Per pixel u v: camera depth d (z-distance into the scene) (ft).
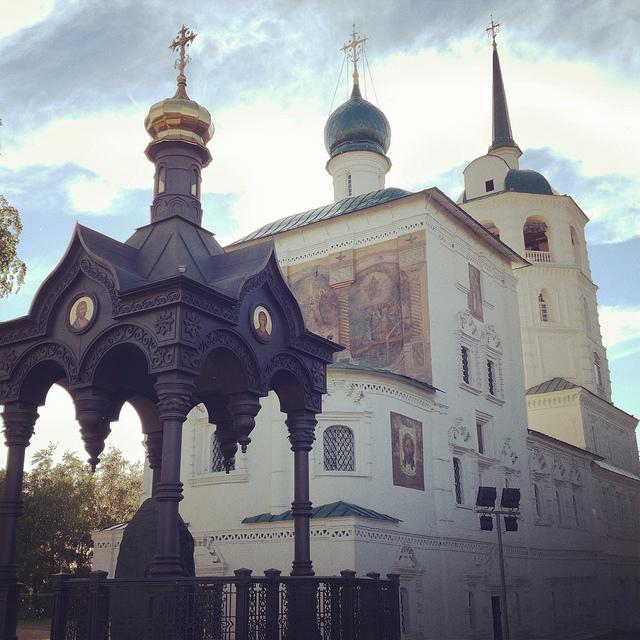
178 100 49.32
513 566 115.85
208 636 34.53
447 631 93.45
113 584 35.50
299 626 39.37
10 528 41.60
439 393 106.01
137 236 46.11
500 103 204.03
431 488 99.14
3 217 84.33
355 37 150.10
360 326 115.14
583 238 192.34
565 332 173.78
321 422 88.74
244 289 42.19
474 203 179.42
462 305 119.44
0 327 43.83
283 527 83.51
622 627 153.58
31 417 43.73
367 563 80.23
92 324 40.32
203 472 93.04
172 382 37.04
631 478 178.29
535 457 133.80
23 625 144.77
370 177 141.08
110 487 218.18
